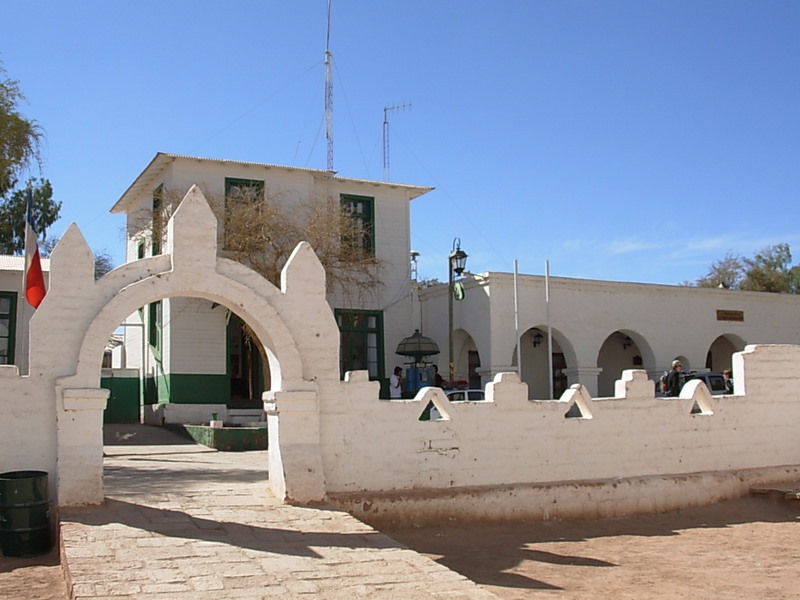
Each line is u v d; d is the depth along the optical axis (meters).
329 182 27.20
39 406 10.43
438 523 12.09
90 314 10.75
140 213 27.19
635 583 9.90
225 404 24.56
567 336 26.39
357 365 27.00
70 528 9.23
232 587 7.39
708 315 29.25
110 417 27.09
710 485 14.52
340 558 8.45
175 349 24.11
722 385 23.05
